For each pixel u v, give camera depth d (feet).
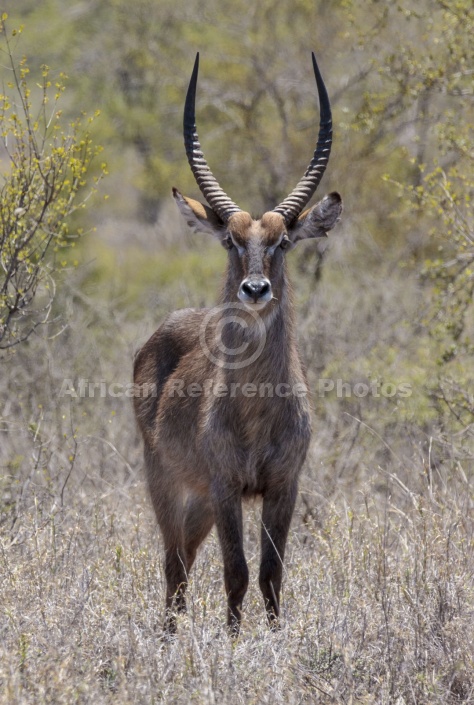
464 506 58.80
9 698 37.86
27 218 66.59
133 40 159.94
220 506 52.08
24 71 66.90
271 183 138.41
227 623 49.32
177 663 42.91
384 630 45.03
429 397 73.82
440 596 46.39
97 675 42.19
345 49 133.08
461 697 42.19
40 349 82.33
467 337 77.00
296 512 65.46
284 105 140.26
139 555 55.42
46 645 42.98
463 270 77.66
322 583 51.06
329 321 89.92
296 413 52.34
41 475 67.46
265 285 50.52
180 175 154.71
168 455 57.52
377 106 99.09
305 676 41.65
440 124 89.25
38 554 52.85
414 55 96.78
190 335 59.57
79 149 66.90
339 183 127.24
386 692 40.93
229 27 151.53
